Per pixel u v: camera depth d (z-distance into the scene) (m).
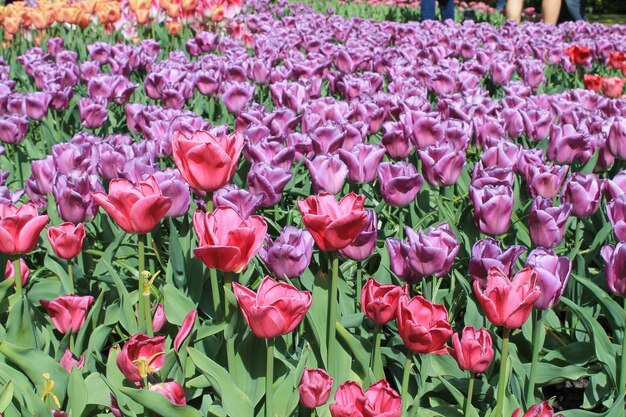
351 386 1.76
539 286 2.03
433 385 2.40
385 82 5.92
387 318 1.98
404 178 2.57
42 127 4.28
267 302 1.77
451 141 3.24
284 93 3.98
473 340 1.85
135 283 2.67
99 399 2.06
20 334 2.18
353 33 8.46
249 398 2.04
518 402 2.29
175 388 1.90
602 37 8.38
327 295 2.31
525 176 2.98
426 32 8.20
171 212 2.43
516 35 8.71
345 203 1.98
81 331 2.20
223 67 4.95
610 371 2.38
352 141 3.11
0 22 7.46
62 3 7.36
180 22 7.54
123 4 7.93
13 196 2.63
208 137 2.15
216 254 1.83
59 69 4.86
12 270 2.40
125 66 5.13
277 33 7.57
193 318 1.97
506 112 3.82
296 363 2.24
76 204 2.47
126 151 2.97
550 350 2.64
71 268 2.36
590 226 3.09
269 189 2.62
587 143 3.29
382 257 2.67
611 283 2.16
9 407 1.94
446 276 2.91
